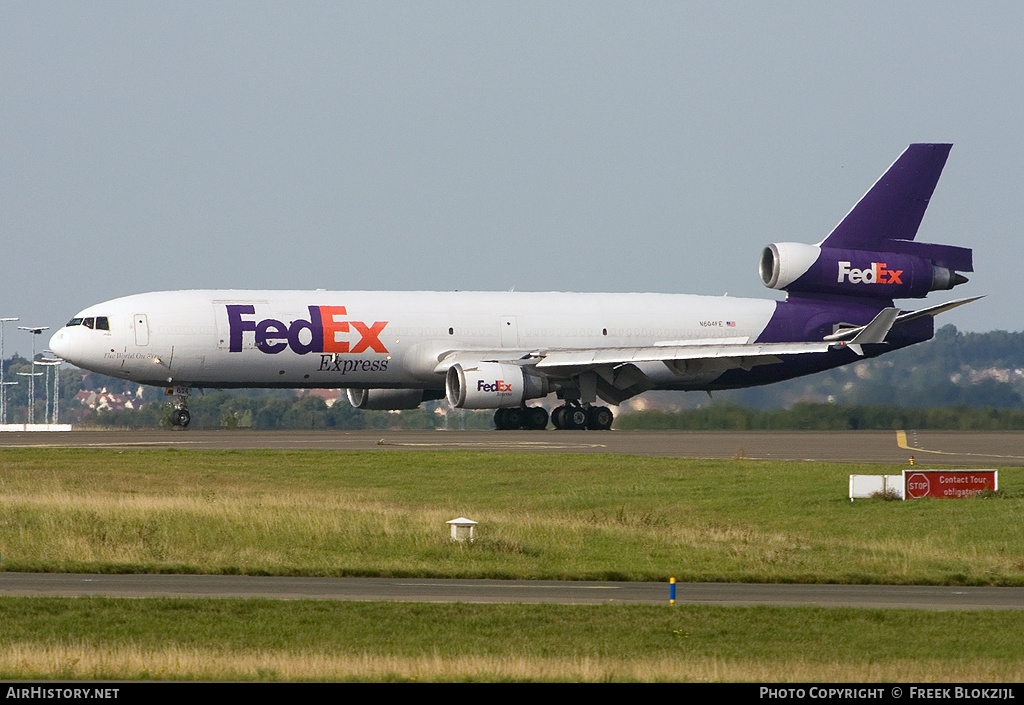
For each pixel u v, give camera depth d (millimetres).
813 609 90188
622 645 80250
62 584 97625
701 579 106812
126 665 73062
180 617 84375
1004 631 85500
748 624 85938
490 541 121438
